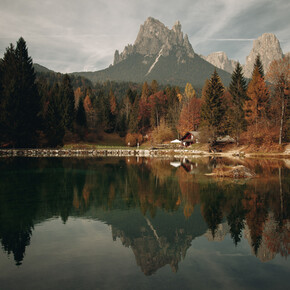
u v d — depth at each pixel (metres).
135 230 10.02
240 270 6.70
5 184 21.06
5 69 76.19
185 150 71.75
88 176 25.58
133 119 107.81
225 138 70.44
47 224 10.75
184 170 30.08
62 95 98.06
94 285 5.98
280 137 51.44
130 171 29.50
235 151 60.50
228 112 68.75
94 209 13.19
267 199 14.90
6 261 7.26
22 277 6.37
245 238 8.98
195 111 90.25
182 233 9.62
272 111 59.22
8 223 10.88
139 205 14.01
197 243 8.62
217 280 6.20
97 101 128.75
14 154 64.81
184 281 6.16
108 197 16.03
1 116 66.88
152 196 16.27
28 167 33.84
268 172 26.27
